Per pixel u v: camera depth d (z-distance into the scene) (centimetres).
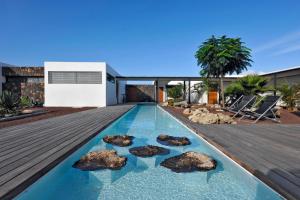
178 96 2672
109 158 442
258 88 1611
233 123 878
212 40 1678
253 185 343
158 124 1005
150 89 3625
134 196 306
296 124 852
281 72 1872
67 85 2055
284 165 368
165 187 335
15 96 1245
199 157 459
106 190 324
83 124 800
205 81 2336
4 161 366
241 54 1641
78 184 344
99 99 2075
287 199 271
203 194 313
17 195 273
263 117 999
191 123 887
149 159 463
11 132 633
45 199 301
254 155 425
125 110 1513
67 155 422
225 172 394
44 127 727
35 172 316
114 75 2550
